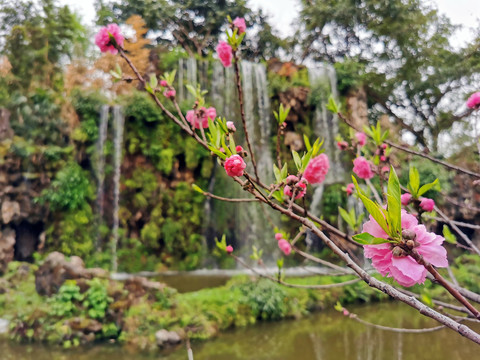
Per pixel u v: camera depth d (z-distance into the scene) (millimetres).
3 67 12992
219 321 6828
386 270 716
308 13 17422
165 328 6344
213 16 18469
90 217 12617
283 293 7836
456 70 14352
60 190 11883
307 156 1261
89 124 12711
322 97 14273
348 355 5523
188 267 13398
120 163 13000
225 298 7453
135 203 13156
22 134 11750
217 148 1338
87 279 7215
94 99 12875
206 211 13883
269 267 13352
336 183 13742
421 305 854
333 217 13547
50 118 12164
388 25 15805
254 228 13938
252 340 6316
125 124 13008
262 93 14172
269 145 13820
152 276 12383
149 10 17406
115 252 12781
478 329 5590
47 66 13859
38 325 6473
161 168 13156
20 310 6934
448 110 15141
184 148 13336
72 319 6398
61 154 12219
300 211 1408
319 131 14297
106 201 12891
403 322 7059
